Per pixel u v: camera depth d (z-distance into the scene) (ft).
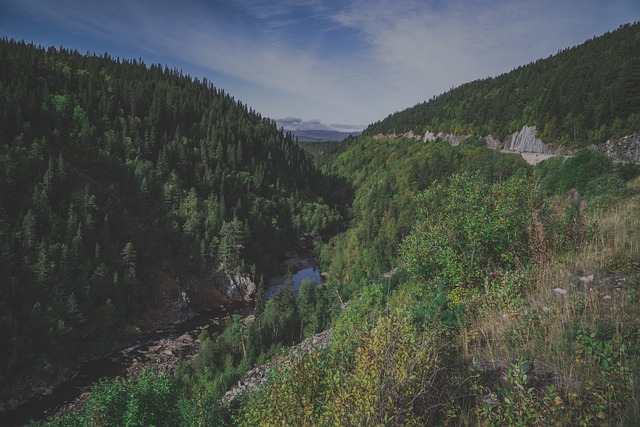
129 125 508.12
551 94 399.85
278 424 30.22
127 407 76.18
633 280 29.99
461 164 404.77
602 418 16.24
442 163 403.13
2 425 142.61
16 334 183.62
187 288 296.92
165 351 210.18
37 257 230.48
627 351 19.90
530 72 642.22
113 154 411.95
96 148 408.67
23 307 201.46
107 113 513.86
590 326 23.50
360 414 19.48
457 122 583.17
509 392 18.42
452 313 32.37
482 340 27.78
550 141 358.43
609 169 133.08
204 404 81.05
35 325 191.83
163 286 284.61
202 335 221.05
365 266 280.31
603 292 29.45
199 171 471.62
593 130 317.01
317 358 32.32
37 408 153.28
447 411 19.89
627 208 60.08
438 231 44.83
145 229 314.76
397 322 23.13
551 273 35.42
